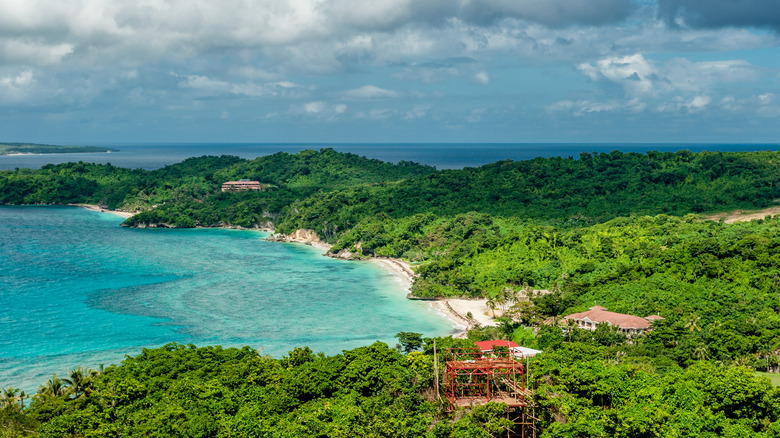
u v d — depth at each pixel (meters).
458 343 116.81
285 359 115.94
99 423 82.75
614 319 140.38
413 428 78.44
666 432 76.38
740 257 169.00
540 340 136.25
